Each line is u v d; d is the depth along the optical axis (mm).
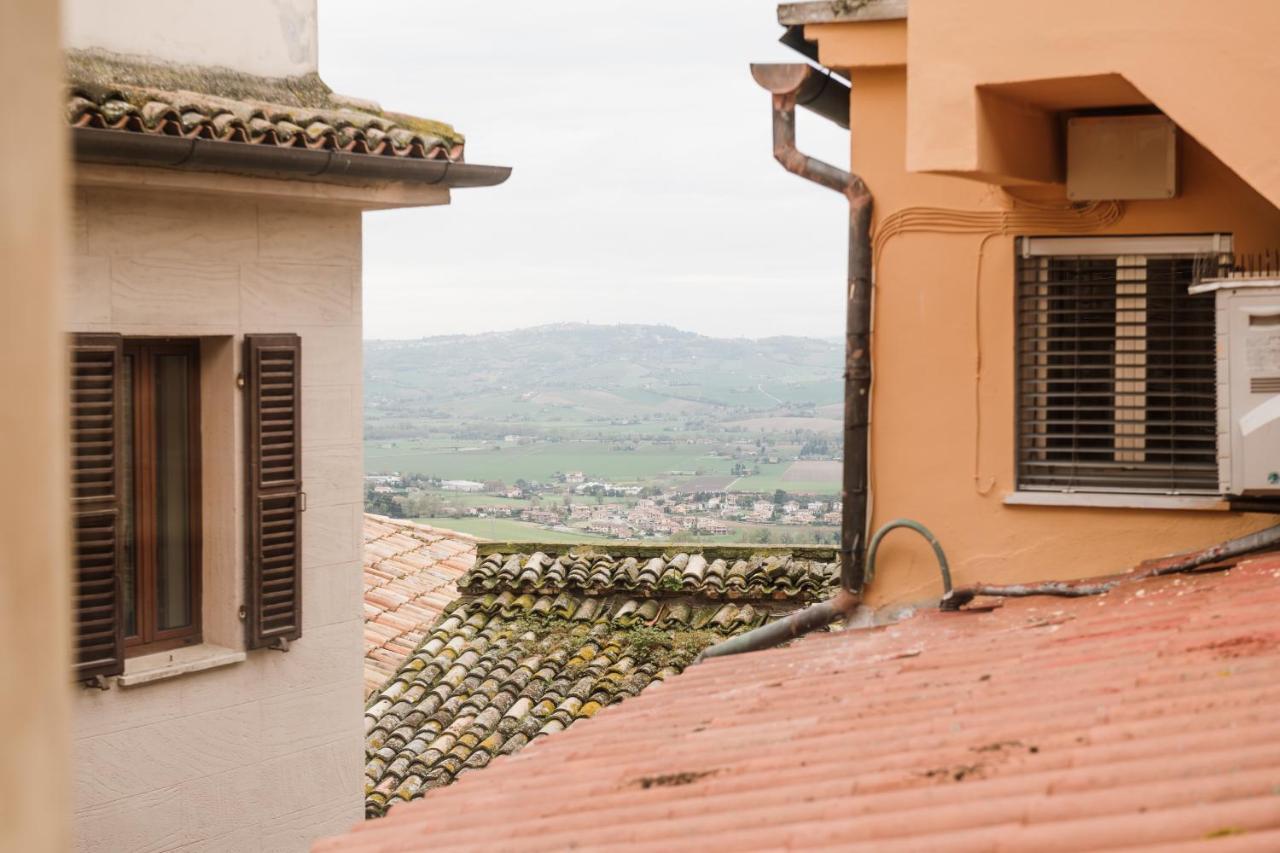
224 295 7918
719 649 7203
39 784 633
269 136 7449
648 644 10766
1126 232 6516
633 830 3516
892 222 6855
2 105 609
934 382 6840
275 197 7809
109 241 7348
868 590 6977
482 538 12586
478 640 11156
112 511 7297
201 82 8133
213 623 8102
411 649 11250
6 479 622
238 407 7992
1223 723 3322
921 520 6871
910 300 6855
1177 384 6574
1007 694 4117
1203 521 6465
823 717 4355
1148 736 3354
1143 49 5324
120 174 7035
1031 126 6195
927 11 5699
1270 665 3721
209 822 8008
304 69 8844
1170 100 5297
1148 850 2490
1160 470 6582
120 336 7309
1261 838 2414
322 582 8578
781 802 3523
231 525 8008
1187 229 6438
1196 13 5246
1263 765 2943
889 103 6824
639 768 4207
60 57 643
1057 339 6672
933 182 6781
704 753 4199
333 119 7992
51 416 642
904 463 6891
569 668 10648
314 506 8508
